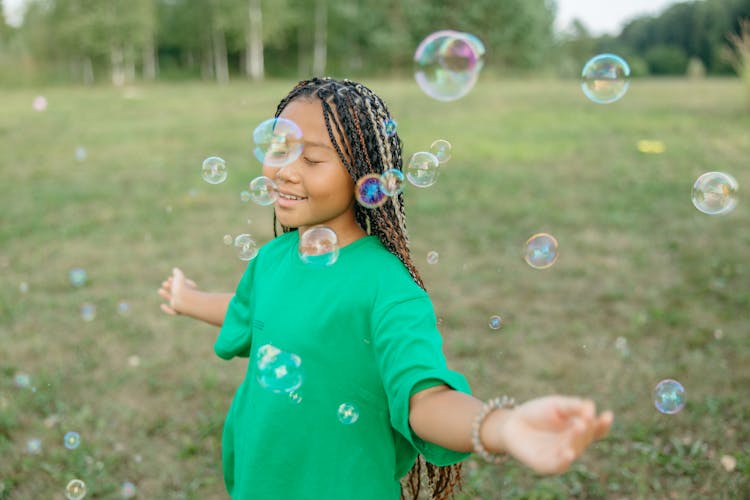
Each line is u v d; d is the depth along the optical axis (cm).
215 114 1472
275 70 3853
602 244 505
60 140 1078
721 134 1034
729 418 276
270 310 117
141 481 244
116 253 497
